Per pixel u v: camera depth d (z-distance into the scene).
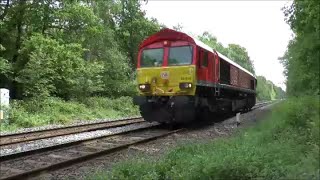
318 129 8.29
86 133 16.03
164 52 17.97
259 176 6.62
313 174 6.00
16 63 27.62
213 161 7.34
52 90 27.45
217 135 15.84
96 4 38.41
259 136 10.99
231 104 25.05
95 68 31.05
